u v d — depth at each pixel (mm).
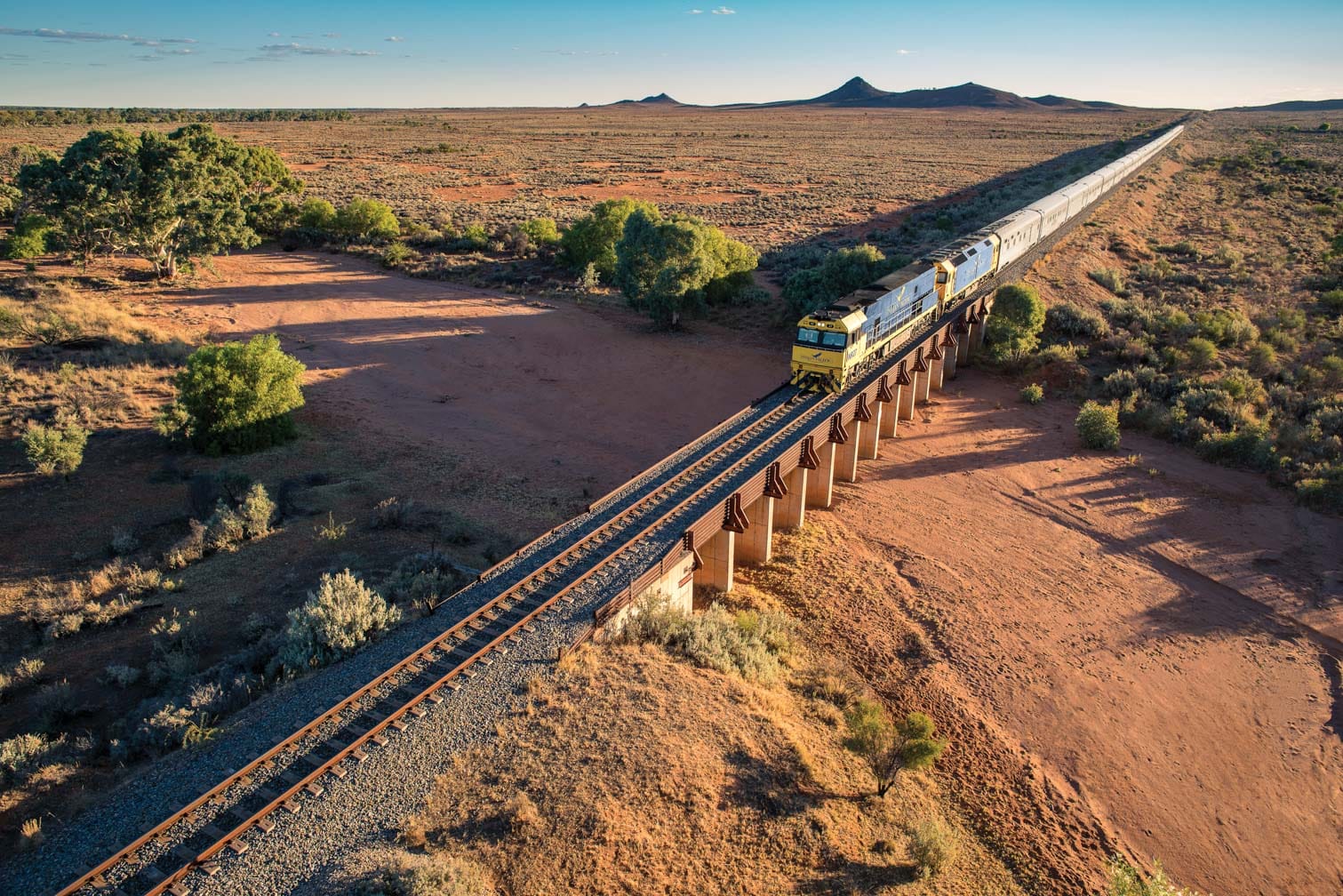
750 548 35688
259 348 43875
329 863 15891
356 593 24641
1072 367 58062
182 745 19828
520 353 63438
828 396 42312
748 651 26797
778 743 22219
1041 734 27312
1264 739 27938
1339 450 47031
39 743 20469
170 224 74438
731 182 147375
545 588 25594
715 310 73750
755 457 35312
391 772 18219
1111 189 111688
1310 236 97625
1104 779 25750
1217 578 37031
